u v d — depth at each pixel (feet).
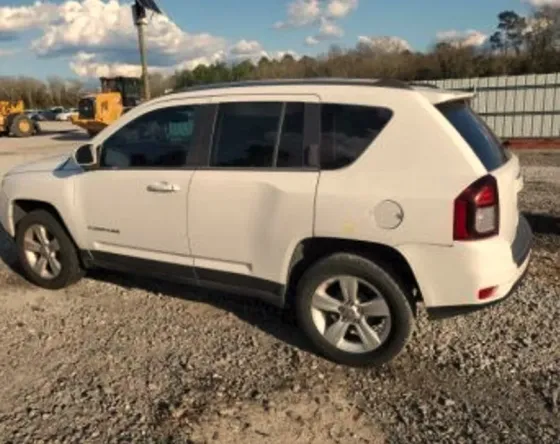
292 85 12.38
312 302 12.17
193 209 13.08
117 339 13.50
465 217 10.46
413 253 10.91
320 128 11.79
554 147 53.11
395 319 11.43
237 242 12.71
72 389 11.34
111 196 14.46
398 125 11.09
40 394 11.18
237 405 10.69
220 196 12.68
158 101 13.94
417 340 12.99
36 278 16.83
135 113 14.29
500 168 11.44
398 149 11.03
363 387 11.25
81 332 13.91
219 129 12.98
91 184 14.84
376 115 11.34
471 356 12.21
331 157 11.64
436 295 10.98
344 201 11.27
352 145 11.46
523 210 25.13
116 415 10.45
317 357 12.49
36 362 12.45
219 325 14.14
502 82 56.39
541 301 14.87
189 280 13.91
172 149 13.64
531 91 55.31
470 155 10.72
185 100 13.52
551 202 26.86
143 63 40.04
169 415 10.41
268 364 12.21
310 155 11.82
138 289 16.56
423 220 10.68
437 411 10.35
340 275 11.76
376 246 11.39
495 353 12.28
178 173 13.32
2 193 17.29
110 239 14.83
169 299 15.79
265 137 12.40
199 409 10.57
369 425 10.03
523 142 54.03
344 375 11.73
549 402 10.46
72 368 12.17
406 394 10.94
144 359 12.51
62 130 117.91
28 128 99.35
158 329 13.98
